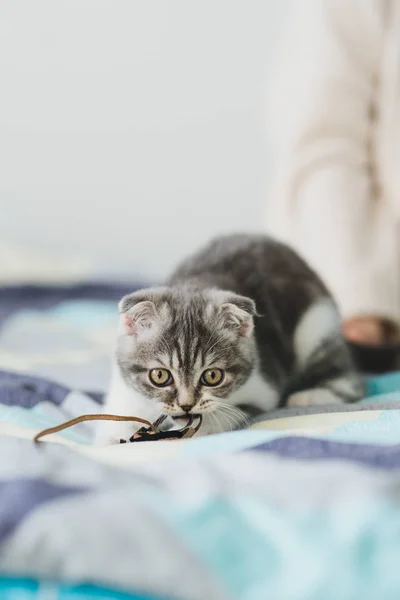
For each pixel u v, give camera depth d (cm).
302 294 61
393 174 82
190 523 34
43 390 56
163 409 51
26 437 46
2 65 118
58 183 121
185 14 117
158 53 118
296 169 84
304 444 41
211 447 42
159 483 38
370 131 85
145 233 123
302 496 36
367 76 84
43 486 37
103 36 118
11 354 71
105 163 121
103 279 113
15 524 35
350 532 34
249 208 122
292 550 33
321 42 84
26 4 117
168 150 121
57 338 78
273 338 58
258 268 61
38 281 107
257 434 44
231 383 53
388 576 32
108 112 119
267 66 118
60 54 118
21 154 120
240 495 36
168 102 119
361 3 83
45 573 34
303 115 84
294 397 57
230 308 53
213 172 121
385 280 76
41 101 119
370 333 72
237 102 119
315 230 80
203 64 118
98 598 33
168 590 32
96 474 39
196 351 52
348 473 37
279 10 117
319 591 31
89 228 122
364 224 80
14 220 122
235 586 32
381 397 57
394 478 37
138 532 34
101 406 55
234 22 117
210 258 63
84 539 34
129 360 53
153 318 53
